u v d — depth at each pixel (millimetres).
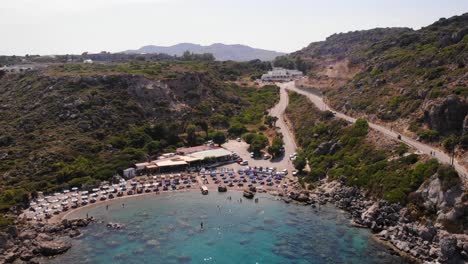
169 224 126750
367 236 114562
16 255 106688
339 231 118438
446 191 106812
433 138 138875
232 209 138750
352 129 169875
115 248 111188
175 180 167750
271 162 184250
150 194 155375
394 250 105812
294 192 147875
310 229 120500
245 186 161375
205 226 124875
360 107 191875
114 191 155375
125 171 170125
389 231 113250
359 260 101562
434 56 188250
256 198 148875
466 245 93938
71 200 146125
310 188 152375
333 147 168125
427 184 113938
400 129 157500
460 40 194750
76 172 162000
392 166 132500
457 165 117688
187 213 135750
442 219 104062
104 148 185125
